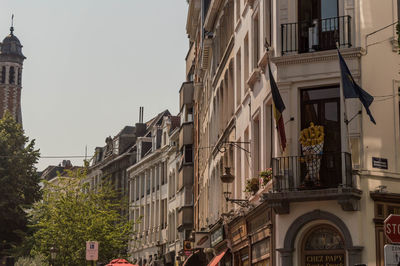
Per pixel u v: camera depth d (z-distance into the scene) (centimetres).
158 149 7575
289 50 2428
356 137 2275
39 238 5650
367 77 2316
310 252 2322
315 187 2283
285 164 2347
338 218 2258
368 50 2333
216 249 3794
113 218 5281
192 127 5784
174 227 6906
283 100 2391
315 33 2408
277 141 2483
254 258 2777
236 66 3431
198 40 5466
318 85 2353
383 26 2366
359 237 2222
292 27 2450
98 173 10250
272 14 2619
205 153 4703
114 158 9538
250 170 2986
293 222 2325
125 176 9138
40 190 6794
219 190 3903
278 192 2316
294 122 2370
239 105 3275
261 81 2775
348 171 2230
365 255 2217
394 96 2344
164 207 7450
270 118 2705
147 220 8131
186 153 5825
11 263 3984
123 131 10056
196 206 5344
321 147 2298
